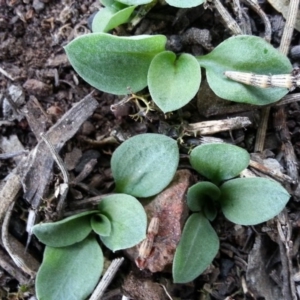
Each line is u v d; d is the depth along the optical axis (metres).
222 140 0.09
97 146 0.09
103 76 0.09
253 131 0.10
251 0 0.10
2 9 0.10
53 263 0.09
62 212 0.09
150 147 0.09
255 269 0.09
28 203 0.09
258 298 0.09
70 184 0.09
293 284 0.09
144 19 0.10
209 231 0.09
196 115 0.09
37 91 0.10
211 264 0.09
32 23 0.10
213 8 0.10
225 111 0.09
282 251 0.09
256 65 0.09
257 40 0.09
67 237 0.09
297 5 0.09
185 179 0.09
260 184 0.09
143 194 0.09
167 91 0.09
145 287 0.09
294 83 0.08
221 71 0.09
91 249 0.09
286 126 0.09
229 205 0.09
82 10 0.10
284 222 0.09
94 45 0.09
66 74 0.10
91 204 0.09
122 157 0.09
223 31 0.10
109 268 0.09
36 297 0.09
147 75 0.09
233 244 0.09
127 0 0.09
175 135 0.09
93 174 0.09
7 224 0.09
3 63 0.10
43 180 0.09
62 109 0.10
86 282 0.09
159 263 0.09
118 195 0.09
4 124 0.10
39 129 0.09
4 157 0.09
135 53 0.09
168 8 0.10
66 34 0.10
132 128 0.09
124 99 0.09
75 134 0.09
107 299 0.09
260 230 0.09
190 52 0.10
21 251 0.09
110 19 0.09
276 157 0.09
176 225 0.09
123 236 0.09
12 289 0.09
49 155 0.09
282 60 0.09
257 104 0.09
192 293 0.09
